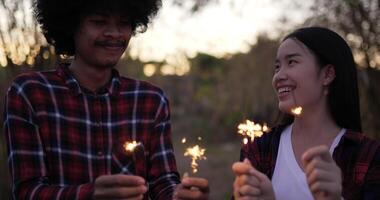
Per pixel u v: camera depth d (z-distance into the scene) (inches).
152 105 104.2
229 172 421.7
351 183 91.4
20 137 94.6
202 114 697.0
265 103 374.6
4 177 193.8
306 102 95.4
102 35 97.7
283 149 97.1
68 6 98.3
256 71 362.9
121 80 103.7
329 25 229.1
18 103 95.6
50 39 107.3
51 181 96.1
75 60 102.2
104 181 79.0
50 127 96.6
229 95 431.2
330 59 95.2
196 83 710.5
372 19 219.5
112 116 100.7
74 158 97.0
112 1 96.3
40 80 97.9
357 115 97.7
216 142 590.6
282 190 94.0
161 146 103.7
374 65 227.6
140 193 79.3
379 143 93.3
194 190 82.8
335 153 93.5
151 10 110.2
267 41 317.7
